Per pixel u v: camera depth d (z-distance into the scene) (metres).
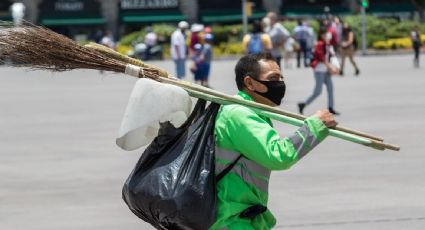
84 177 14.55
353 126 20.19
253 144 5.86
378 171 14.38
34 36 6.24
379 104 25.30
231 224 5.98
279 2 83.69
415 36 45.28
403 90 30.05
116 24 82.25
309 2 84.56
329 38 22.88
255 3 84.25
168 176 5.84
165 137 6.02
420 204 11.91
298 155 5.83
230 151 6.00
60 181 14.27
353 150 16.53
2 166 15.91
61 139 19.58
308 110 24.14
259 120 5.95
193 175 5.86
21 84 40.00
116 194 13.12
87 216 11.72
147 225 11.19
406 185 13.18
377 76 38.31
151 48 60.47
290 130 19.11
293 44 49.00
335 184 13.39
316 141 5.87
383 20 65.69
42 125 22.48
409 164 14.93
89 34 82.31
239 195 5.99
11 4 78.88
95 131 20.91
